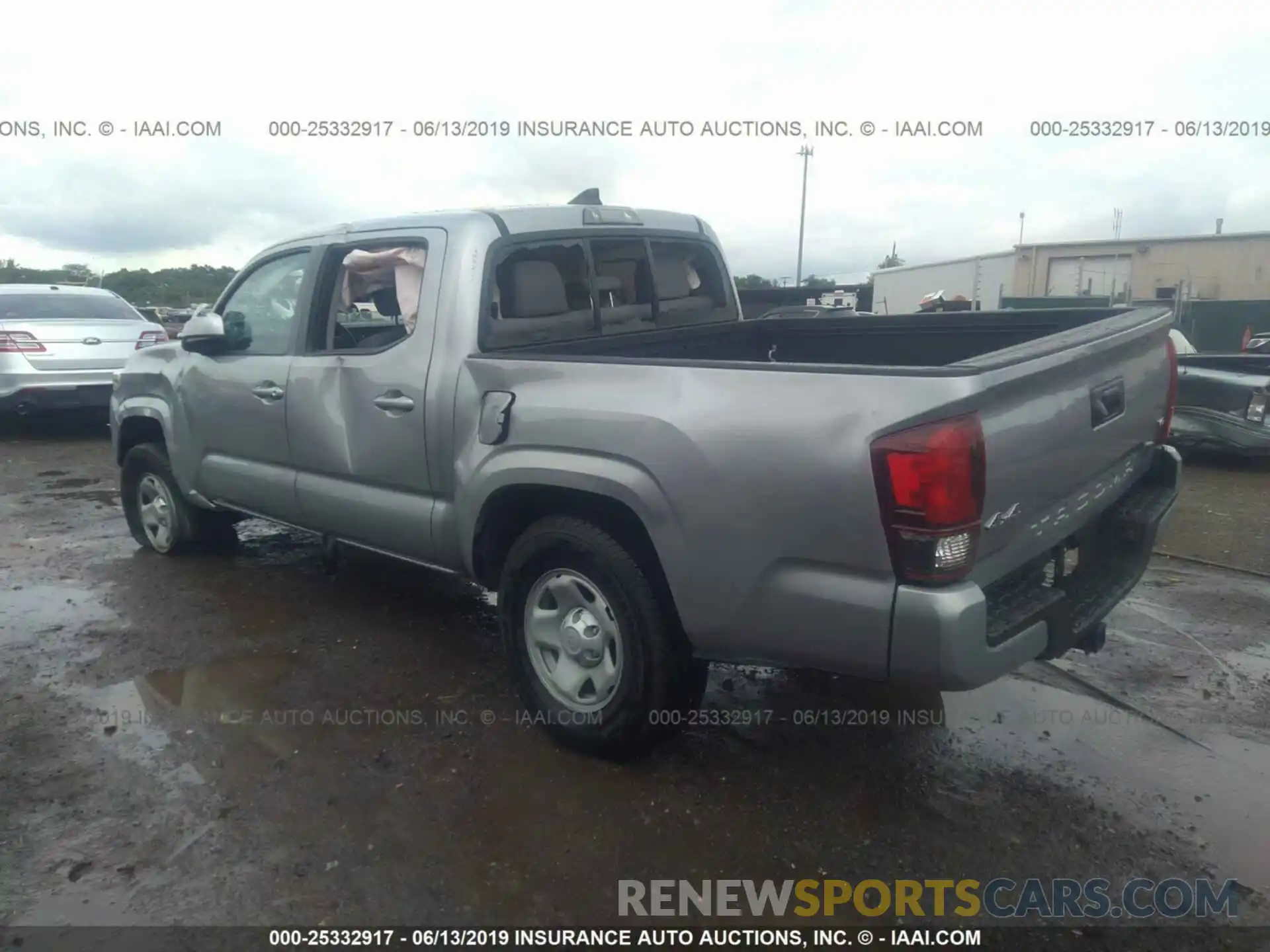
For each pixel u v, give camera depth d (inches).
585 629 134.1
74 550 237.5
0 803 124.9
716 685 160.1
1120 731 143.3
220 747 139.4
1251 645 174.6
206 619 189.0
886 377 102.9
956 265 1219.2
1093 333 126.8
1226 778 130.5
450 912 105.3
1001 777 131.3
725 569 114.7
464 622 188.2
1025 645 109.3
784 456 108.5
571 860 114.0
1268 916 104.3
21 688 159.0
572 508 135.3
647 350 173.5
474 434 142.3
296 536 247.9
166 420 210.2
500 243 151.1
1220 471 343.3
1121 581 136.2
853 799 126.2
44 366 383.9
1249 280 1047.6
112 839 117.5
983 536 104.2
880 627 104.6
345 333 175.8
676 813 123.1
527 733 144.0
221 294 197.6
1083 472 124.8
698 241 197.6
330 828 119.8
